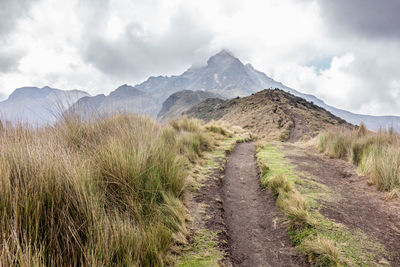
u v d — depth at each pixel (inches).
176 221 94.5
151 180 106.0
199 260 76.3
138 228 73.3
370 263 73.9
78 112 160.4
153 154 124.3
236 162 245.1
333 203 123.3
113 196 90.4
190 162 202.8
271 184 152.9
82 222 64.8
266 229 108.3
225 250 84.7
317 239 86.7
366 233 92.7
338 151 248.2
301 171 187.3
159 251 72.7
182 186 126.6
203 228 98.4
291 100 3112.7
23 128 113.3
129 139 132.2
